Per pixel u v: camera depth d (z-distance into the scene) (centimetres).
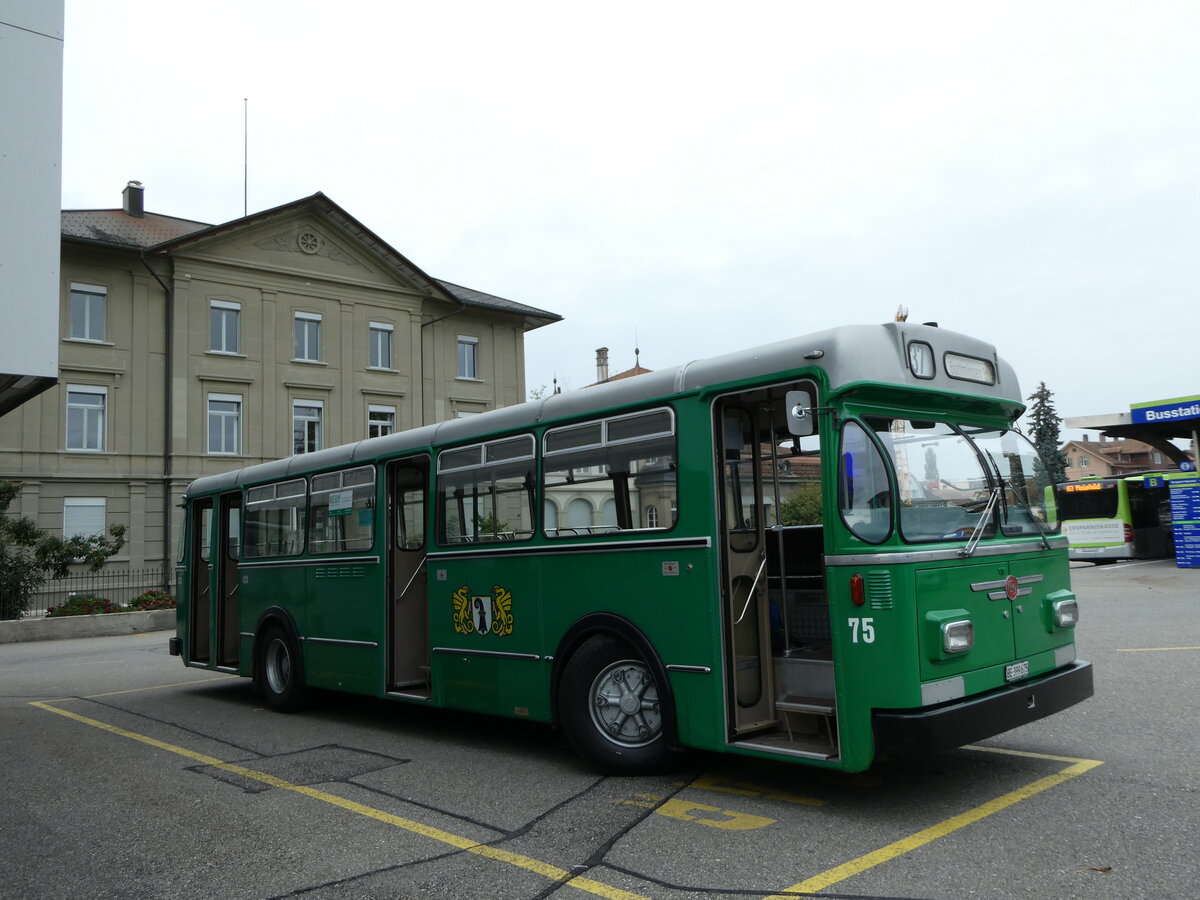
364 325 3750
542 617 730
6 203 880
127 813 630
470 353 4172
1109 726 756
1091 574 2645
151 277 3281
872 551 539
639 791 632
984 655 573
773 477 661
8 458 2981
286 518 1071
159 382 3269
